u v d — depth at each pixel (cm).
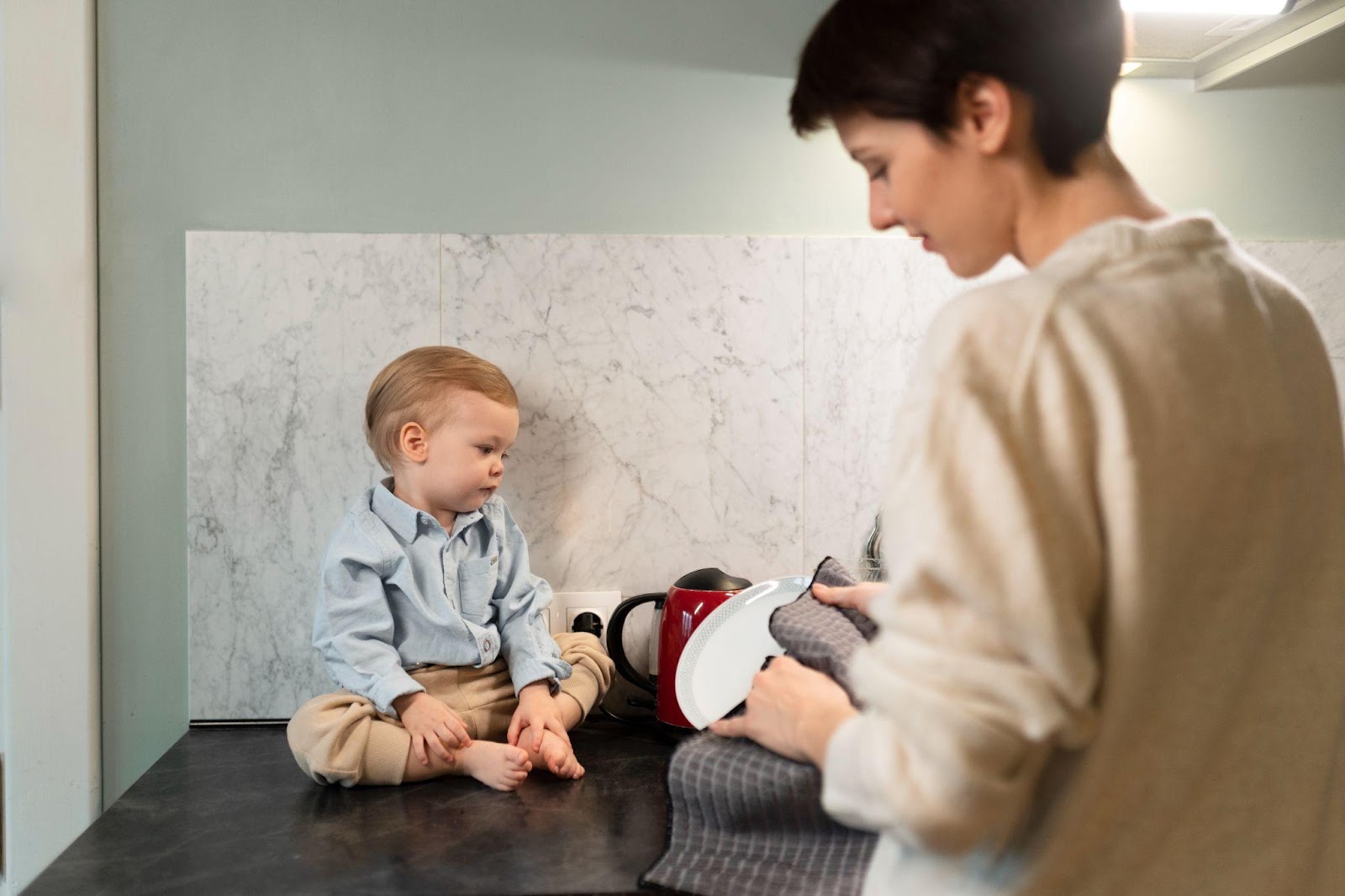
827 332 146
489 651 129
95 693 138
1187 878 57
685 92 145
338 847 99
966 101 61
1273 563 58
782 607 98
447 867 94
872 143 64
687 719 129
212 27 139
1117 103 150
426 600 128
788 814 88
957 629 52
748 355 146
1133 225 58
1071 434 53
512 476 143
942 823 52
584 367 144
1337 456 64
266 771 123
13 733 136
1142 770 56
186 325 139
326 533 141
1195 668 56
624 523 145
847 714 71
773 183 146
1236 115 151
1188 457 54
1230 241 62
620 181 144
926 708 52
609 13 144
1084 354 54
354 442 141
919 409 56
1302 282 150
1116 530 52
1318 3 126
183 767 124
